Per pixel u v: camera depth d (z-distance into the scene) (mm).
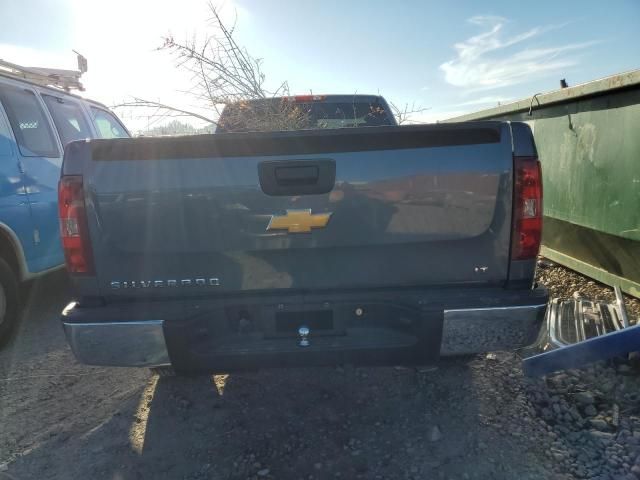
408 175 2289
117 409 2990
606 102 4117
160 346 2352
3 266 3844
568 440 2506
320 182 2299
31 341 4074
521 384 3021
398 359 2418
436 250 2352
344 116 5211
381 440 2588
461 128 2254
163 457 2527
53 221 4387
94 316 2332
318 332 2439
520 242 2303
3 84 4094
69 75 5824
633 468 2268
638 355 3006
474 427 2652
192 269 2371
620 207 3984
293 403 2975
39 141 4414
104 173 2301
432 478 2289
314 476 2338
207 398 3072
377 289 2414
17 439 2715
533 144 2268
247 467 2424
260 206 2316
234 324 2451
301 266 2377
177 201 2312
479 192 2291
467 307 2312
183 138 2271
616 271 4324
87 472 2434
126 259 2357
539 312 2316
